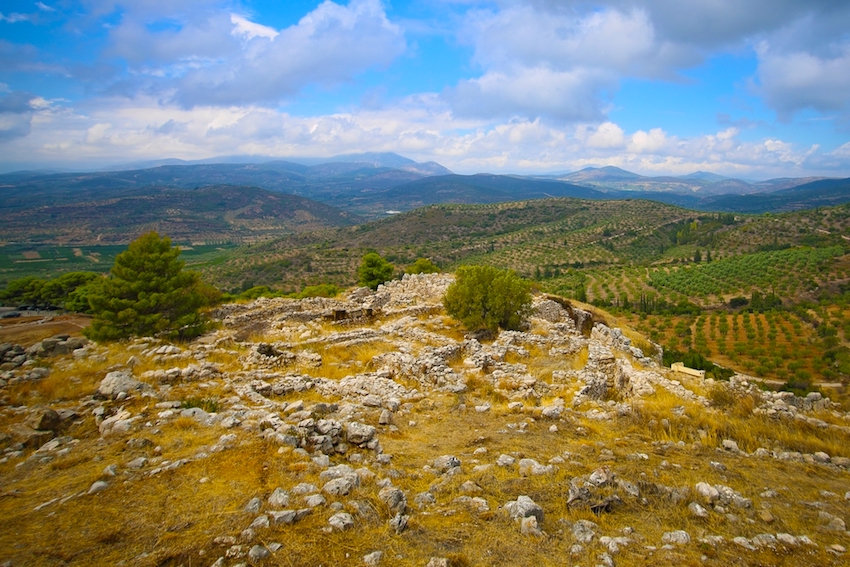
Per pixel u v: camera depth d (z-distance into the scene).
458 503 8.02
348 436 10.53
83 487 7.78
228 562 5.94
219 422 10.66
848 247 143.50
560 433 12.05
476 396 15.69
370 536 6.79
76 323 40.00
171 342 20.80
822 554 6.79
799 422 13.09
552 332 26.88
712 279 137.62
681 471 9.64
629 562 6.57
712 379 16.94
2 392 12.62
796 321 91.06
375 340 22.62
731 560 6.62
